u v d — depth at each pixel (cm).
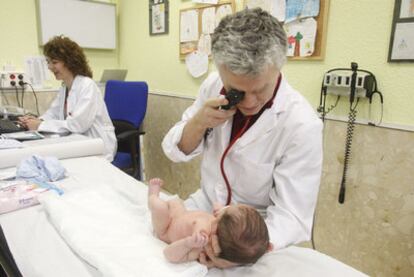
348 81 149
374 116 148
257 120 99
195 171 246
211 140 113
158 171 282
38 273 78
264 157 100
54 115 231
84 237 88
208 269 84
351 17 150
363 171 155
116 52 311
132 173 226
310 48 165
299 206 92
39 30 256
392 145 143
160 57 264
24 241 90
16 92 251
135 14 281
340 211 166
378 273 157
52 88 267
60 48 208
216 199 110
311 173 93
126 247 85
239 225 77
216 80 115
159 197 101
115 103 248
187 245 77
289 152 95
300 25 167
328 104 163
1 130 178
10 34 246
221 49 74
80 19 275
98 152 169
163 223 91
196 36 226
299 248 93
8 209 106
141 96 238
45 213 106
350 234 164
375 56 144
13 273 78
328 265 84
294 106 97
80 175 138
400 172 143
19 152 143
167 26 251
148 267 77
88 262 81
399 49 136
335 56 158
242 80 76
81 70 218
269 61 72
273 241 84
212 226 83
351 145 157
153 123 278
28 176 127
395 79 140
